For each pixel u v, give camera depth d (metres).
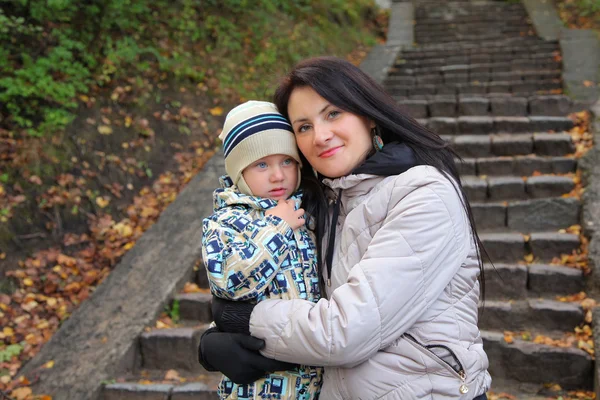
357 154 1.54
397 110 1.53
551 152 4.65
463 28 10.04
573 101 5.44
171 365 3.13
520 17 10.02
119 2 5.76
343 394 1.41
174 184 4.79
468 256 1.47
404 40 9.70
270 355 1.40
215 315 1.48
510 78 6.64
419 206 1.37
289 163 1.68
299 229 1.61
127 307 3.38
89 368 2.97
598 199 3.80
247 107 1.67
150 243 3.96
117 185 4.56
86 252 3.98
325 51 8.20
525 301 3.24
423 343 1.38
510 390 2.83
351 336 1.28
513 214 3.96
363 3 11.29
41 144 4.41
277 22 8.00
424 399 1.33
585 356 2.76
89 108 4.93
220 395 1.60
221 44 6.69
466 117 5.32
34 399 2.81
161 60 5.73
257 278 1.42
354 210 1.49
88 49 5.39
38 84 4.61
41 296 3.60
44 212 4.09
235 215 1.53
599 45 7.13
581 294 3.21
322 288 1.57
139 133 5.05
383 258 1.33
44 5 5.08
